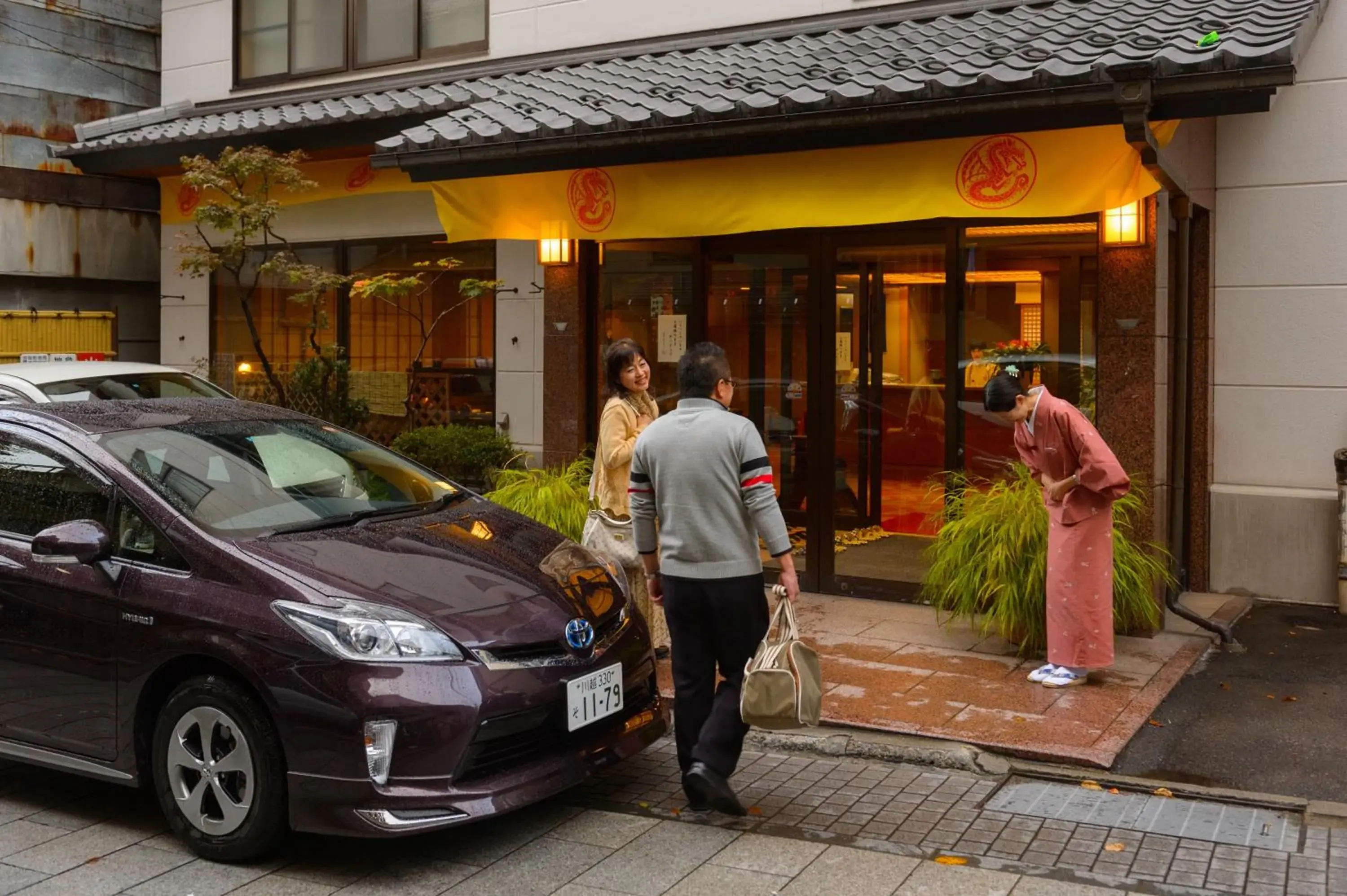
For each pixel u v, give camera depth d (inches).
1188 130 301.0
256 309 483.8
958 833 183.9
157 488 193.0
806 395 341.7
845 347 333.1
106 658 184.2
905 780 207.5
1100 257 290.0
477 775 172.9
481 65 422.9
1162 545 293.0
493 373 420.8
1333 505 322.3
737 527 187.2
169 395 332.5
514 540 209.9
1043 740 216.5
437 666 169.6
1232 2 291.3
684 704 191.8
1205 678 260.1
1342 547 313.0
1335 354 321.1
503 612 181.6
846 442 334.0
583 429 369.4
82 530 183.5
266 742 171.3
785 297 346.0
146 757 185.8
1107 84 241.1
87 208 542.3
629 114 304.5
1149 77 236.2
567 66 401.4
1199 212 329.7
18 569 194.2
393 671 167.3
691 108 294.5
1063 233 304.0
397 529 201.6
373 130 394.6
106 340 550.6
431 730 166.6
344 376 436.5
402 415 444.1
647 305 364.8
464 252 424.5
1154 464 287.3
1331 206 319.0
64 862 177.6
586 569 207.2
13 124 519.5
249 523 193.8
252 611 173.8
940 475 321.7
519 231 341.7
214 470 203.5
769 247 347.3
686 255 358.0
